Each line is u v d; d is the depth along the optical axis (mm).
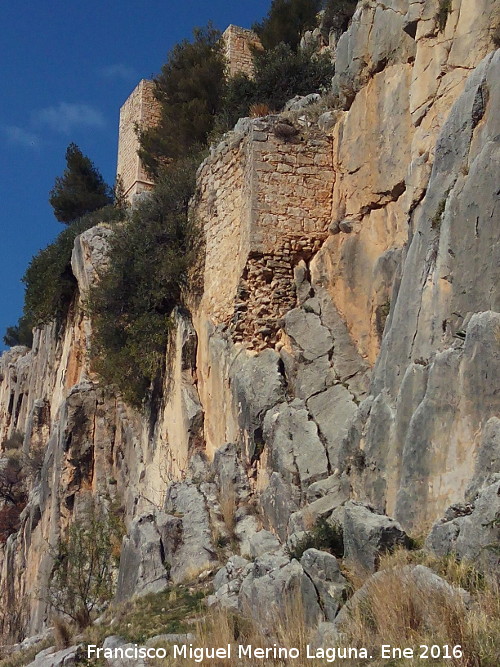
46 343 34250
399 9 17375
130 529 16500
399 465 12055
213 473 16719
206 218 20500
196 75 33281
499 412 10578
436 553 9633
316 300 17234
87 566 17219
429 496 11094
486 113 12656
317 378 16047
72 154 42406
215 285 19234
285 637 9375
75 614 14672
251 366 16828
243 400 16516
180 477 18531
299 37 33688
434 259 12680
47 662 12008
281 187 17922
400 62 17047
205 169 20906
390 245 16562
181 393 19312
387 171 16719
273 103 27156
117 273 22656
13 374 43562
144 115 38719
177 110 33469
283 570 10578
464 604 8484
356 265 17062
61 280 31250
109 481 24312
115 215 31812
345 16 29281
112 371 22109
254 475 15969
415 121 15695
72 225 32281
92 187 41812
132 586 15289
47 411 32812
